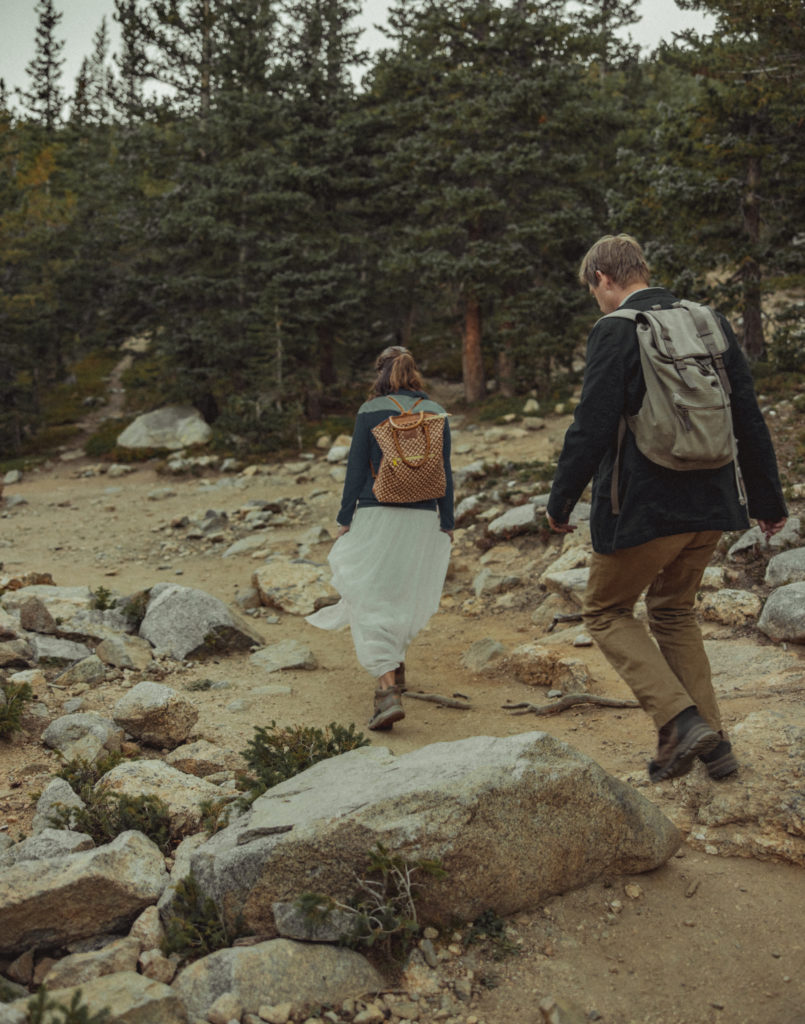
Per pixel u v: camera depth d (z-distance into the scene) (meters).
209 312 20.34
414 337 27.84
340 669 5.26
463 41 18.56
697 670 2.72
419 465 3.89
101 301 28.73
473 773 2.38
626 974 2.12
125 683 4.85
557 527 2.66
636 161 14.84
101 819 2.85
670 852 2.57
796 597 4.48
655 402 2.36
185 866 2.52
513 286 19.58
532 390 20.19
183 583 8.22
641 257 2.73
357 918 2.20
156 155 21.39
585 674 4.36
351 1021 1.98
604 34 18.50
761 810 2.64
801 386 12.32
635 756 3.40
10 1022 1.81
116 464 19.55
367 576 4.01
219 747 3.72
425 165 18.80
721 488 2.46
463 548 8.20
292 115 20.67
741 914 2.31
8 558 9.98
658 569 2.56
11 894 2.20
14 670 4.97
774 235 14.34
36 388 26.55
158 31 21.75
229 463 17.17
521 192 19.27
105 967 2.11
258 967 2.05
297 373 19.06
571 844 2.41
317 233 20.47
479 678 4.95
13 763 3.65
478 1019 1.99
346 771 2.79
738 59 13.23
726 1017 1.94
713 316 2.56
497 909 2.34
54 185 35.19
